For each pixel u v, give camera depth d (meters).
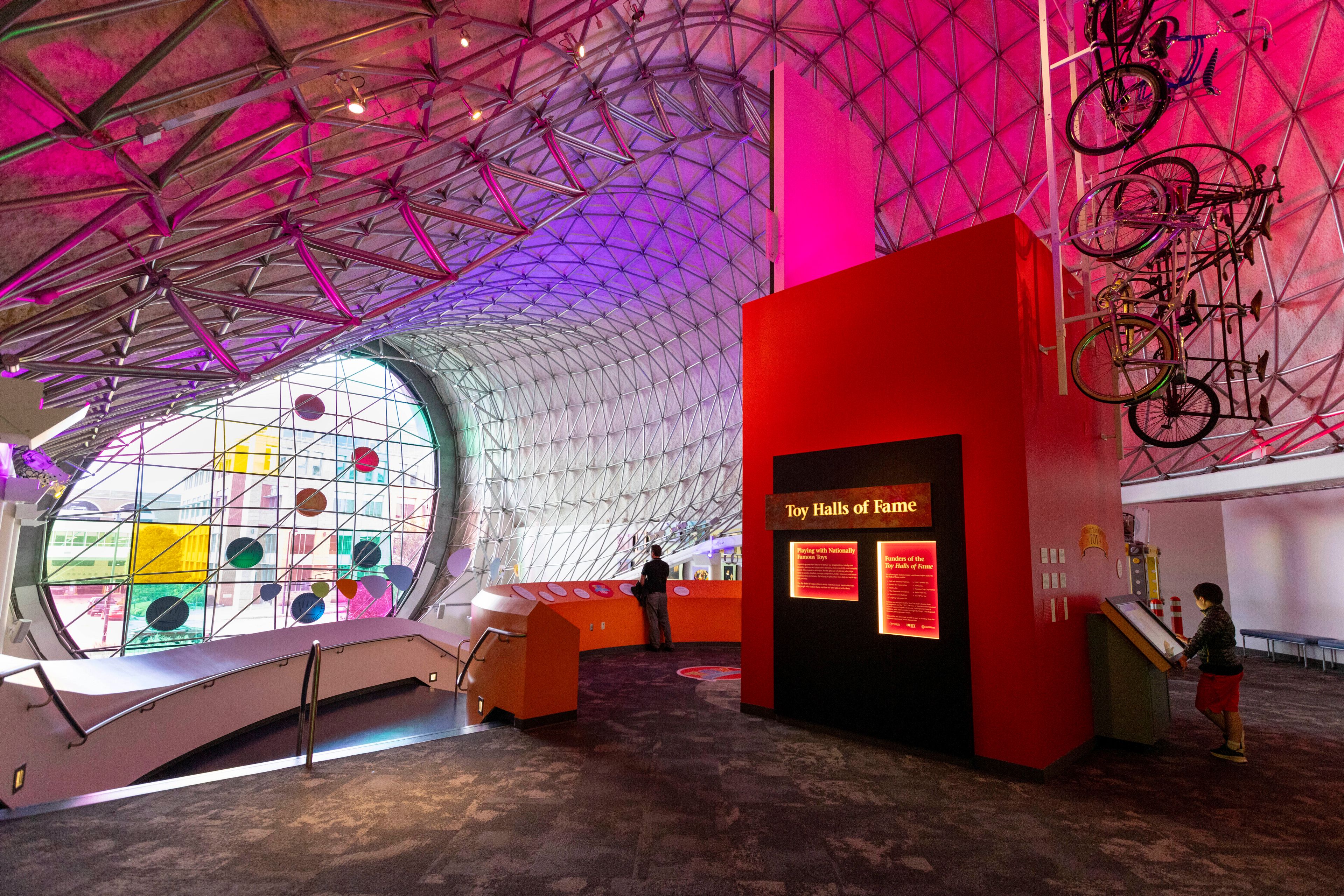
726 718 7.61
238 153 8.24
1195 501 16.56
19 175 6.09
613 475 38.53
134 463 30.72
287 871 3.65
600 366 38.56
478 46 9.62
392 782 5.23
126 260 8.74
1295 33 12.42
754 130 20.08
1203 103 14.07
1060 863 3.96
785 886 3.61
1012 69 16.14
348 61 7.98
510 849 4.01
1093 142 10.59
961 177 18.69
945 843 4.23
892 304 7.18
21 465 12.41
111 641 29.61
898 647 6.59
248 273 12.52
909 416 6.89
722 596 14.47
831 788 5.30
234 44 6.70
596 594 13.33
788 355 8.20
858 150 10.98
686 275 28.20
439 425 44.94
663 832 4.33
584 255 26.91
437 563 41.09
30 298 7.74
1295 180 13.32
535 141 14.92
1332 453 12.09
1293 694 9.83
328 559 38.12
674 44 15.85
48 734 6.28
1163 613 16.30
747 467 8.52
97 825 4.22
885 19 16.53
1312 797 5.20
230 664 9.59
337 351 27.25
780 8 16.30
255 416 37.22
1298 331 13.57
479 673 8.36
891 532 6.82
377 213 13.71
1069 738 6.10
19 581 25.30
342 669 11.92
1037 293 6.57
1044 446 6.39
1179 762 6.18
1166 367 5.77
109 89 5.96
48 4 4.96
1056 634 6.13
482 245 19.23
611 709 8.06
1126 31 5.63
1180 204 5.59
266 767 5.53
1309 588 13.83
